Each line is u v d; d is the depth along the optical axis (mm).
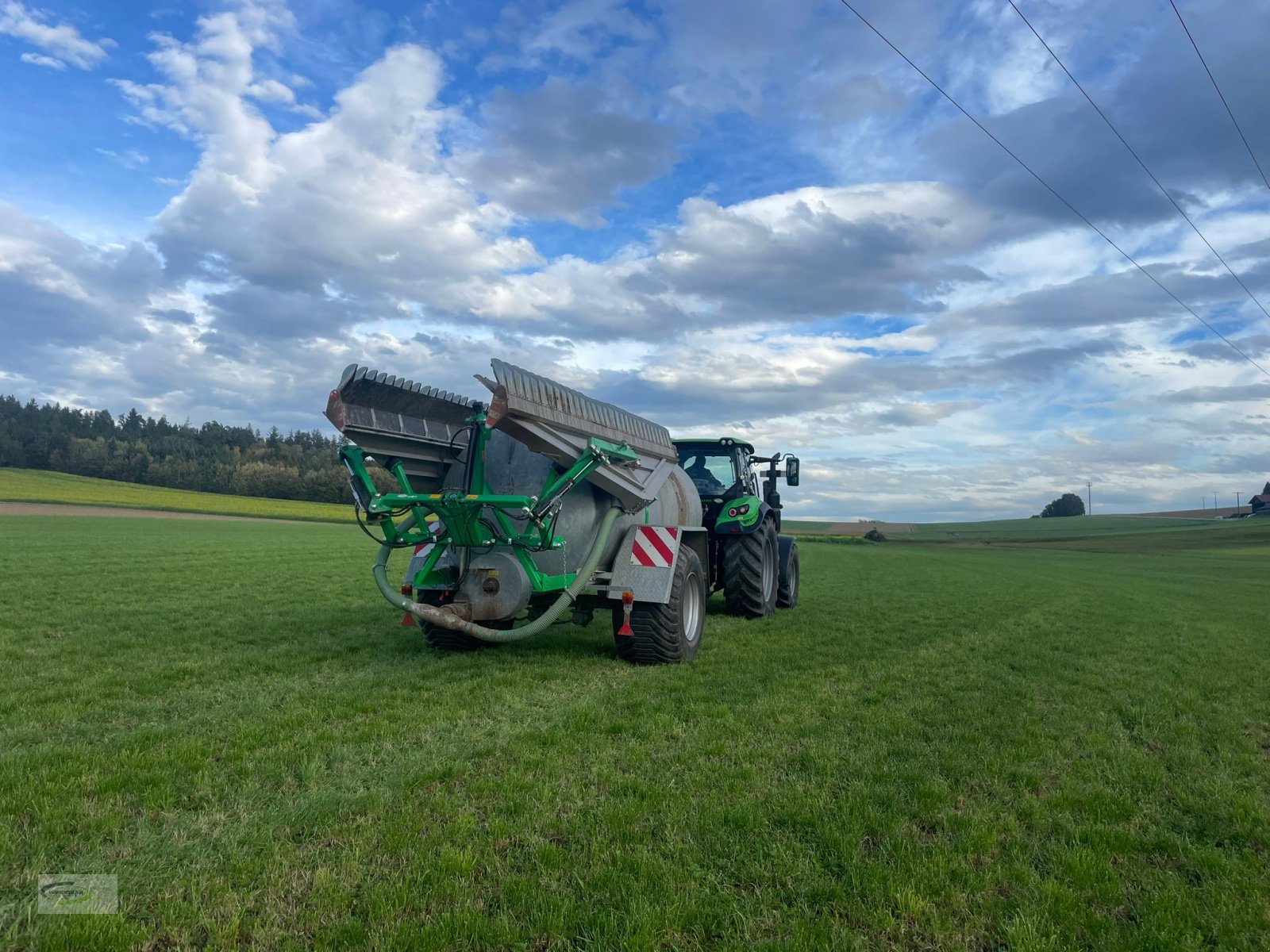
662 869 2904
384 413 6531
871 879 2865
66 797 3453
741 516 10109
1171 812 3717
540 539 6578
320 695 5539
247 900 2629
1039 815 3568
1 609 9555
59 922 2439
